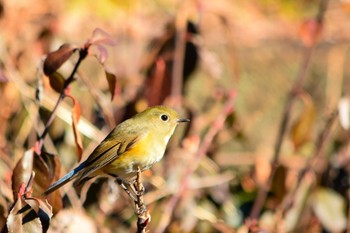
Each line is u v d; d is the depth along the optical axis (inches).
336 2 650.8
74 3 484.1
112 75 337.7
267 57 644.1
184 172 448.8
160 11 597.9
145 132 371.9
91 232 405.4
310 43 473.7
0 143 458.0
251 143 603.5
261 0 659.4
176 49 462.9
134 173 371.6
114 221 466.9
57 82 343.9
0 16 503.2
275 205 467.5
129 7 490.6
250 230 403.2
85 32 526.9
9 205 372.8
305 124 457.7
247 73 634.8
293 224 464.1
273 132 613.3
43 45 482.0
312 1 647.8
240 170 549.3
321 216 465.4
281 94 631.8
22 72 491.8
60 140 460.4
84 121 437.1
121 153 364.5
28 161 334.0
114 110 459.5
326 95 625.3
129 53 547.8
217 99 465.7
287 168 456.1
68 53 335.3
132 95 462.6
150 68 458.9
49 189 330.6
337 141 501.7
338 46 639.1
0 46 465.7
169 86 456.8
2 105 460.8
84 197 412.8
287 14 645.3
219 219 465.4
